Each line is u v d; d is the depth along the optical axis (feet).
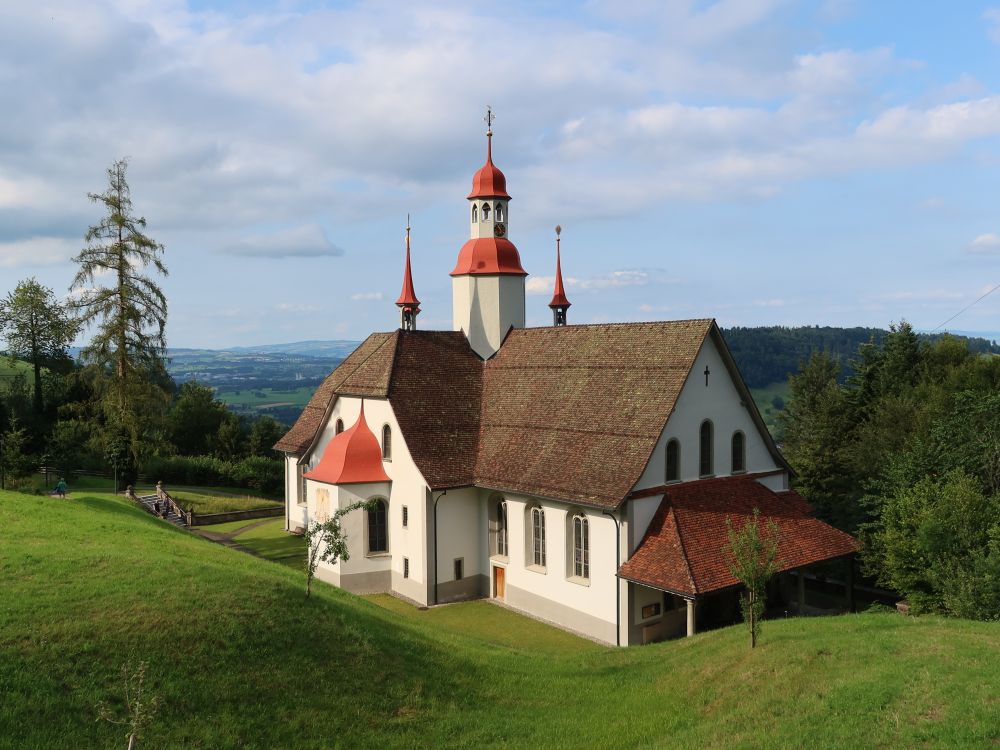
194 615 75.82
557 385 141.90
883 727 57.52
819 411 219.82
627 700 76.48
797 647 77.20
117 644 68.59
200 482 266.77
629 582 112.68
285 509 207.51
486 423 149.48
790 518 124.98
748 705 67.41
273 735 63.57
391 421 146.41
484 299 164.35
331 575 146.41
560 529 124.88
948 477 127.95
